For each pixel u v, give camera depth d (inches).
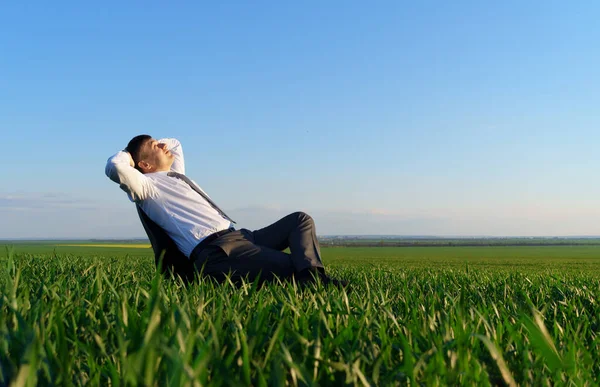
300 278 173.0
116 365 66.4
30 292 122.0
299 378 58.3
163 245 192.2
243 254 178.4
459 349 64.0
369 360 68.2
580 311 138.9
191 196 191.8
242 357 61.4
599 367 79.8
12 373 54.9
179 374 46.2
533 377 68.7
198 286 142.0
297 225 186.9
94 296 107.8
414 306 122.4
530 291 188.1
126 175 180.5
